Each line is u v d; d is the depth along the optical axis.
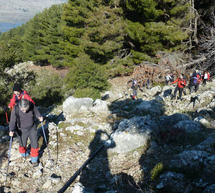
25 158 4.95
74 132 6.46
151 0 17.28
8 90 14.05
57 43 35.94
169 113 8.48
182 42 19.31
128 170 4.38
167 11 18.53
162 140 5.33
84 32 23.53
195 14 18.55
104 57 23.80
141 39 18.69
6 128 8.45
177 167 3.82
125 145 5.41
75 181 4.23
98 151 5.42
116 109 9.28
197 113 7.57
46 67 38.91
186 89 12.41
